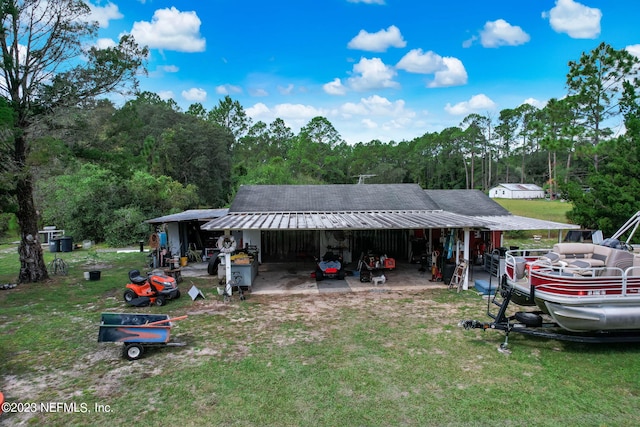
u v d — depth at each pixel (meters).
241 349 7.53
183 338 8.17
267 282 13.56
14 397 5.76
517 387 5.92
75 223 25.17
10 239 27.22
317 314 9.84
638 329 7.27
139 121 14.99
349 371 6.50
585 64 22.09
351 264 16.73
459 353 7.25
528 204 37.41
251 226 12.27
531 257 8.26
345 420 5.07
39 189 24.70
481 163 77.00
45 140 11.77
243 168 56.59
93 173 25.58
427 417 5.12
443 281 13.34
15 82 12.54
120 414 5.29
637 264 7.66
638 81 20.56
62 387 6.06
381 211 16.36
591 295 6.77
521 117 68.81
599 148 18.05
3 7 11.50
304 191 18.84
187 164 47.59
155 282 11.07
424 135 86.00
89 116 13.41
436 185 78.69
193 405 5.48
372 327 8.80
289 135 83.62
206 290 12.55
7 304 10.95
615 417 5.12
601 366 6.65
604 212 16.56
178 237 18.02
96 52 13.06
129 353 7.04
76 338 8.25
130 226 24.95
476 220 13.66
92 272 14.16
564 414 5.19
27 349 7.64
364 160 75.06
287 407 5.40
